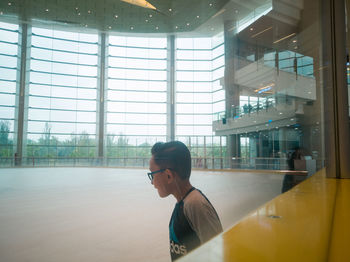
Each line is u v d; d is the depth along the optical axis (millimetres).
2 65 16766
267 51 13484
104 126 24531
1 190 4621
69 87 24578
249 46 14031
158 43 25391
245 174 6223
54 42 23984
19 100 17312
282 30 11172
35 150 19094
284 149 10102
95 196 5105
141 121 24953
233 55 13789
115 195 5273
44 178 7719
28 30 9977
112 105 24875
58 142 20984
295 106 9523
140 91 25359
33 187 5500
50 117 23781
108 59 24828
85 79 25141
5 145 16375
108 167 14906
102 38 24516
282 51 11828
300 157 5852
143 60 25219
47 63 23750
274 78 12812
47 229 2400
